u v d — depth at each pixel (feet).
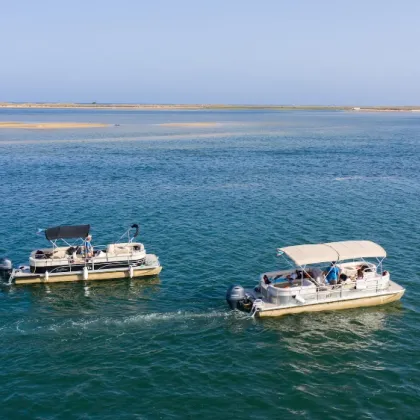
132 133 522.06
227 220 164.66
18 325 91.81
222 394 71.41
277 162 308.40
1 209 177.27
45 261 111.75
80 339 86.89
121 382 73.87
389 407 68.90
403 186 227.20
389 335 89.30
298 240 143.02
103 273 113.60
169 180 240.73
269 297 97.76
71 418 65.67
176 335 88.69
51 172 261.03
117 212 175.01
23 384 73.00
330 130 609.01
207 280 113.80
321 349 84.53
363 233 150.20
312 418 66.44
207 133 536.83
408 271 118.62
